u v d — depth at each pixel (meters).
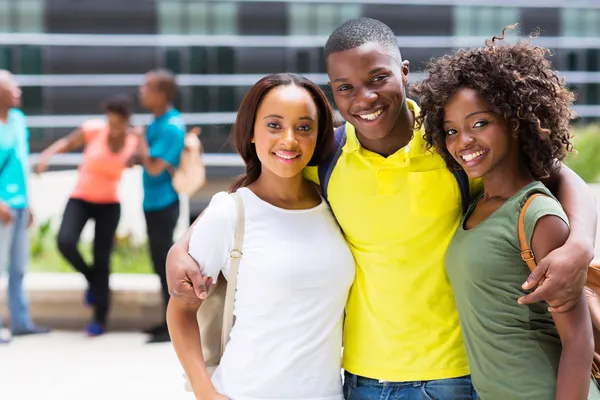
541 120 2.00
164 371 4.73
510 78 1.95
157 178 5.13
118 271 6.51
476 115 1.98
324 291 2.13
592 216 1.95
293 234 2.14
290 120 2.12
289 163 2.13
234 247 2.11
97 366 4.82
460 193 2.20
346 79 2.16
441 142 2.12
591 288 2.15
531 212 1.89
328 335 2.14
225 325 2.15
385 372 2.21
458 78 2.01
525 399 1.91
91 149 5.42
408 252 2.20
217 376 2.16
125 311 5.73
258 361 2.08
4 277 6.15
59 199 8.44
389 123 2.18
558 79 2.06
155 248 5.19
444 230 2.20
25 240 5.44
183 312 2.13
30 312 5.86
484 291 1.96
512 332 1.94
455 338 2.20
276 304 2.08
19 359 4.97
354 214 2.24
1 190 5.27
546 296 1.78
